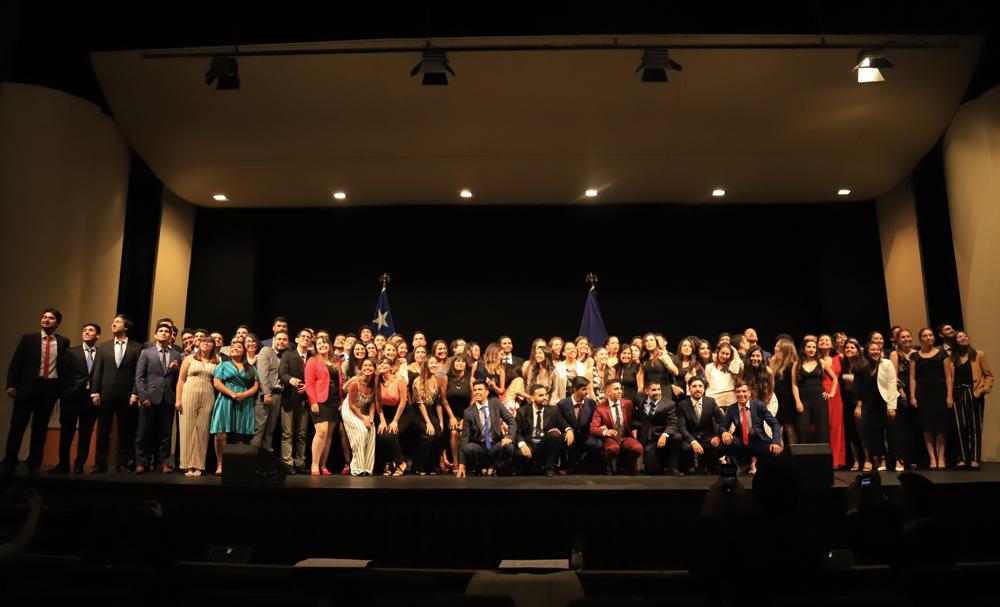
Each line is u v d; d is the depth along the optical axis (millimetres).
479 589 2625
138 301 10367
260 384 7180
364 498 5258
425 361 7629
